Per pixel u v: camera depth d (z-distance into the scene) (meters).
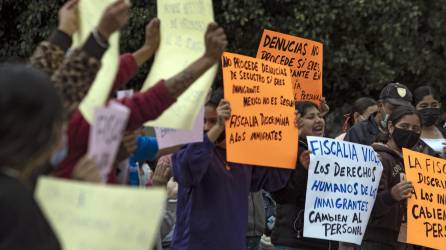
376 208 6.08
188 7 4.09
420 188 6.11
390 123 6.37
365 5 12.87
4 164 2.38
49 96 2.44
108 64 3.04
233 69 5.26
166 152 5.03
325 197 5.91
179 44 4.09
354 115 8.80
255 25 12.90
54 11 12.82
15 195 2.23
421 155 6.16
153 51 4.19
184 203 5.25
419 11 13.42
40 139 2.41
